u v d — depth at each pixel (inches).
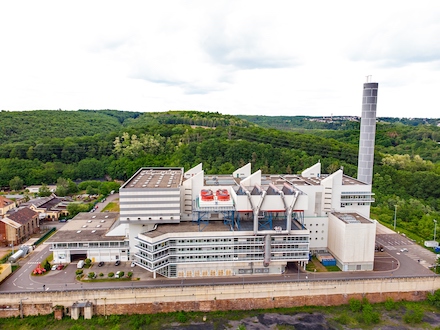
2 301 5551.2
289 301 5994.1
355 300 5876.0
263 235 6318.9
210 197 6505.9
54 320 5487.2
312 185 7406.5
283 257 6378.0
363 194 7504.9
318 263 6934.1
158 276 6289.4
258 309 5925.2
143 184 7140.8
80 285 5885.8
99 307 5669.3
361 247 6530.5
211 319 5615.2
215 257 6304.1
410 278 6186.0
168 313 5757.9
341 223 6624.0
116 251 6825.8
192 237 6205.7
